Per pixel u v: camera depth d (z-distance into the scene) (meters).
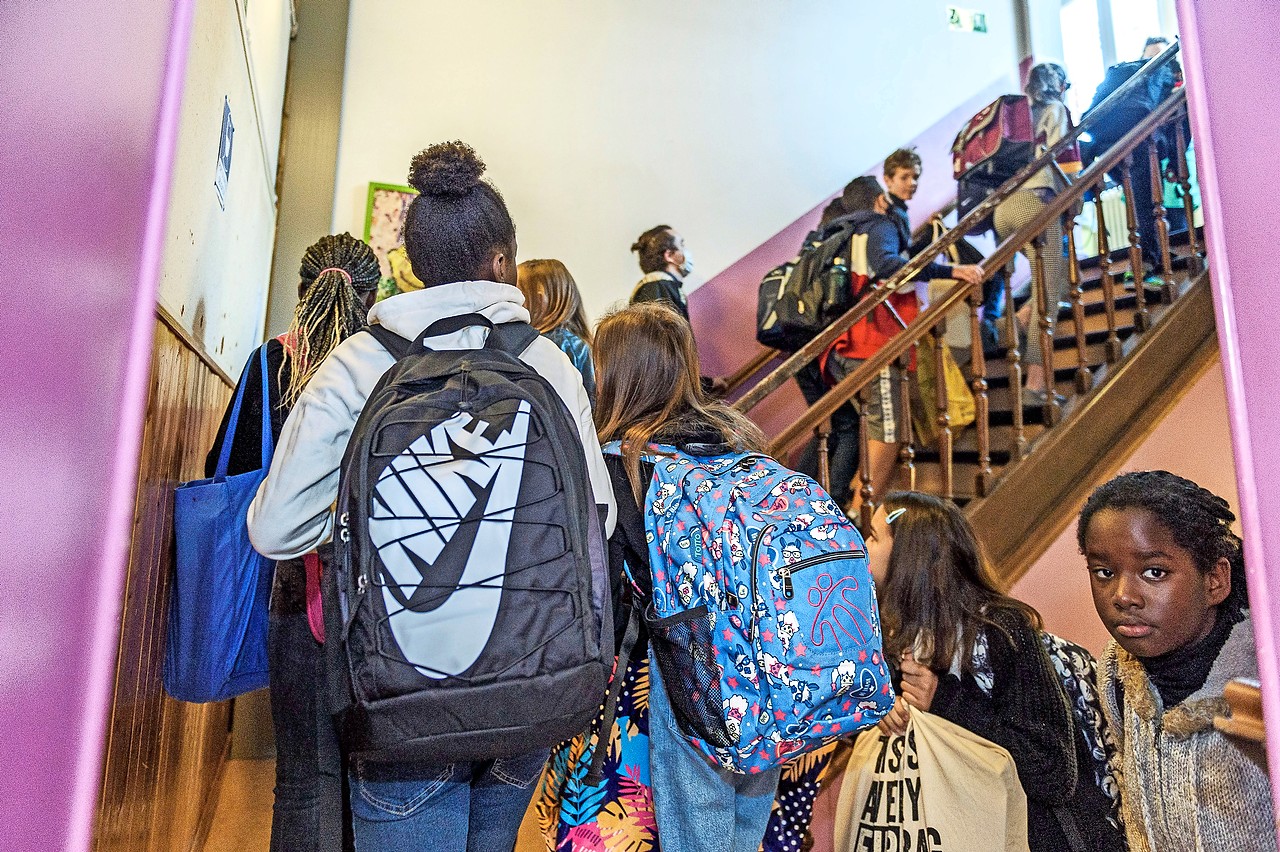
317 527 1.14
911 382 3.62
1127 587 1.34
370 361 1.15
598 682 1.02
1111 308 3.25
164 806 1.70
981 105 4.93
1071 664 1.62
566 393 1.24
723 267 4.38
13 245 0.53
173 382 1.53
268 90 3.10
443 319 1.17
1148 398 3.12
